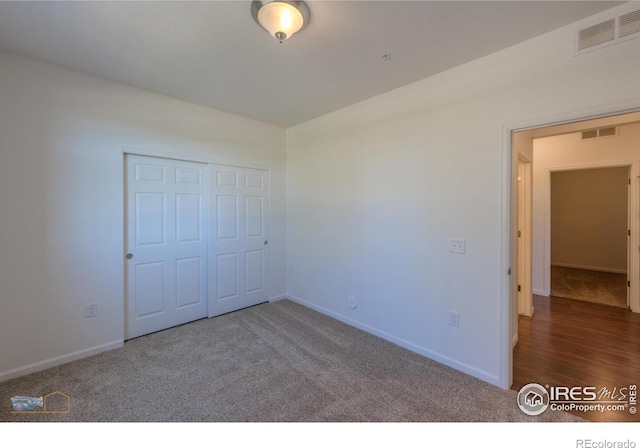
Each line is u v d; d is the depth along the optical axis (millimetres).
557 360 2559
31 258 2348
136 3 1668
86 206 2609
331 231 3574
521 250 3572
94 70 2506
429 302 2605
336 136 3473
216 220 3592
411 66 2383
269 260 4156
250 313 3723
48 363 2420
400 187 2809
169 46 2125
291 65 2385
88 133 2609
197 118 3334
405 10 1713
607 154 3883
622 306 3928
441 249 2514
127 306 2943
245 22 1842
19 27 1901
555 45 1902
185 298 3389
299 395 2074
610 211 6156
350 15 1758
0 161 2209
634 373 2354
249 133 3842
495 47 2104
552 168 4297
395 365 2486
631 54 1654
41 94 2371
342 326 3320
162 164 3158
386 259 2951
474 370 2318
